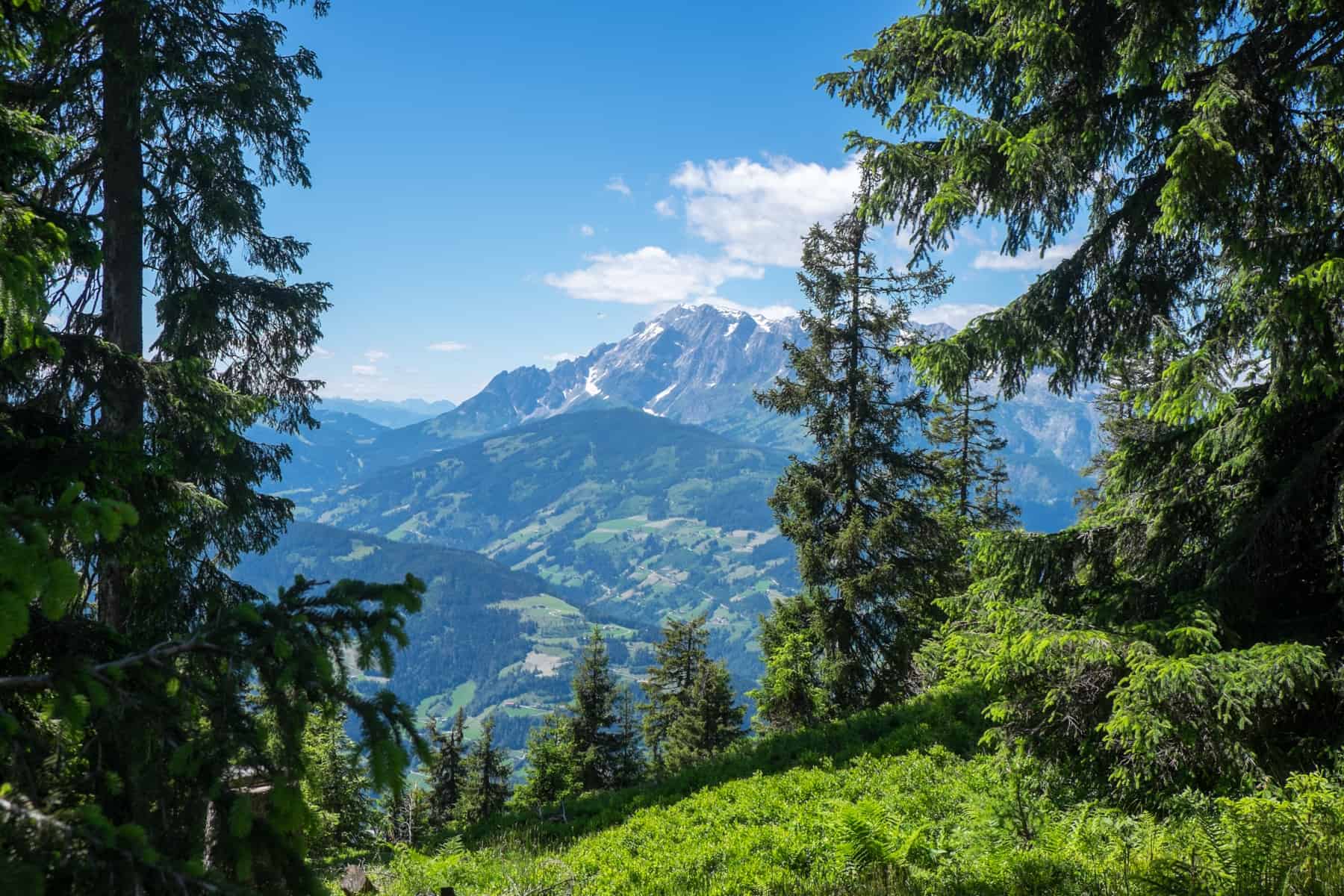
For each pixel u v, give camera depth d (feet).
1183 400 24.17
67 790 8.20
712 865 36.73
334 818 48.19
